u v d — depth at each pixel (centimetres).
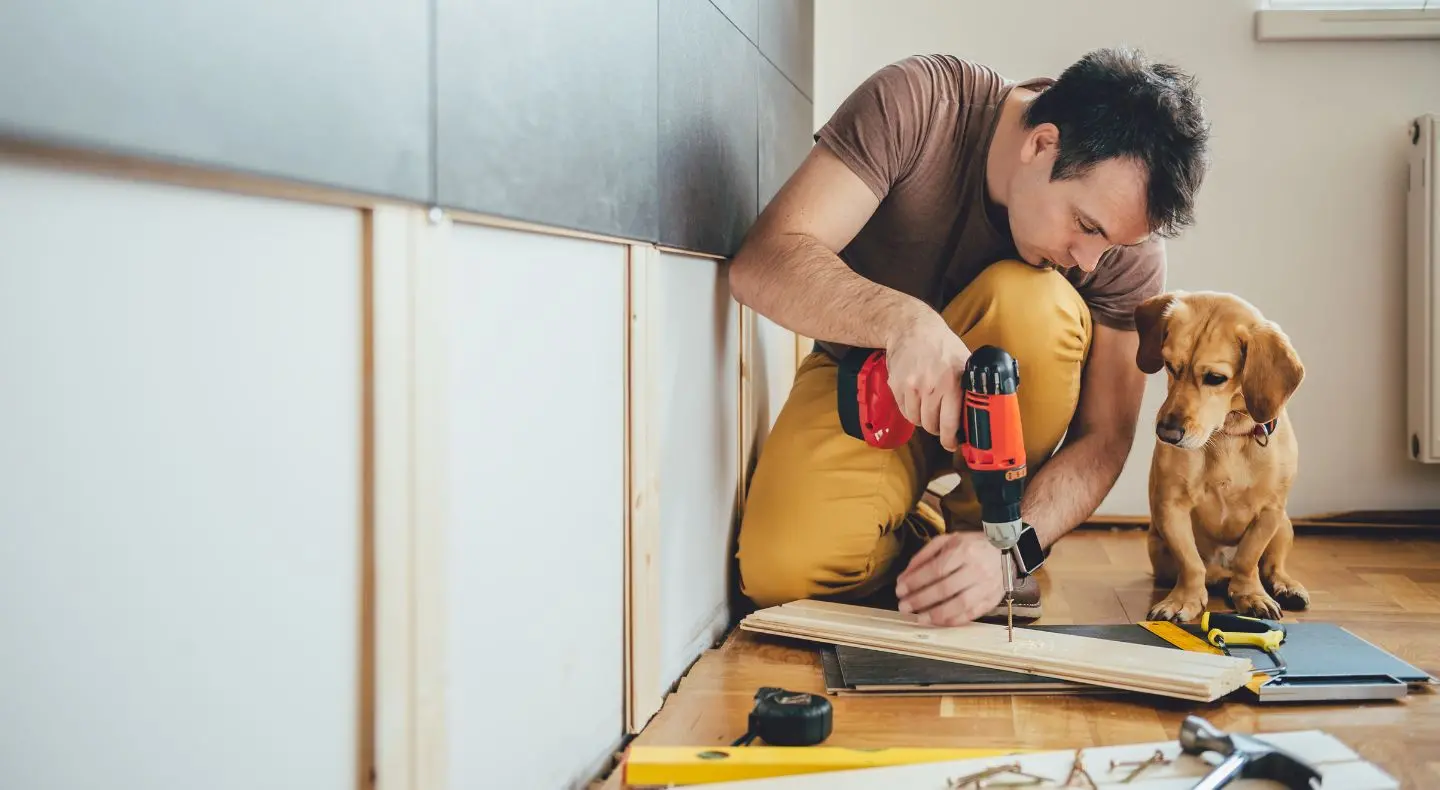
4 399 50
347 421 74
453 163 82
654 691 134
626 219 123
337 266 72
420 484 80
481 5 86
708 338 168
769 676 146
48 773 53
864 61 279
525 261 100
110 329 55
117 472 56
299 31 63
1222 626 153
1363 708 130
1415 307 255
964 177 167
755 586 175
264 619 67
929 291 180
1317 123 262
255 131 60
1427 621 175
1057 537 167
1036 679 136
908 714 128
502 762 96
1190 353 163
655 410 135
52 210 52
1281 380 158
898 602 172
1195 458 170
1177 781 96
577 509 113
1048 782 96
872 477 167
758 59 200
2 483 50
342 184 68
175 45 54
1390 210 261
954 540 155
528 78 95
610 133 117
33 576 51
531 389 101
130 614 57
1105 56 143
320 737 72
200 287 61
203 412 61
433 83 79
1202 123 139
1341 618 177
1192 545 171
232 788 64
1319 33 257
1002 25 272
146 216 57
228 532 63
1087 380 177
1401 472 263
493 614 94
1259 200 265
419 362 79
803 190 161
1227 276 267
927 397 135
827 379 179
